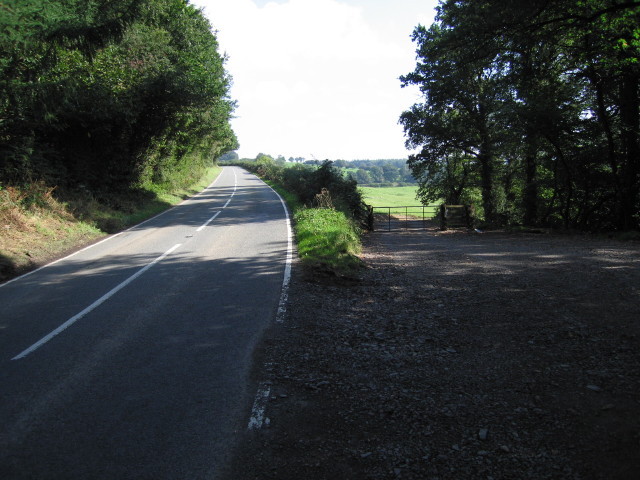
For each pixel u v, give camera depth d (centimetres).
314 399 414
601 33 1488
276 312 676
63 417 382
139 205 2316
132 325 622
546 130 1881
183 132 3195
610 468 300
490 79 2541
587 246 1315
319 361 501
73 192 1862
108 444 343
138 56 2145
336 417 381
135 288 826
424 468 308
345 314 672
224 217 2078
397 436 349
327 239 1218
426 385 437
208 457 326
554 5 1166
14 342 562
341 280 880
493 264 1052
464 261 1116
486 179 2886
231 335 582
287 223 1811
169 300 743
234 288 818
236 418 380
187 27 2767
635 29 1394
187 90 2280
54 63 1354
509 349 520
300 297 759
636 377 430
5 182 1496
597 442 330
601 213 1986
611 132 1806
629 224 1758
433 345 543
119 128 2239
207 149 5141
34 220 1374
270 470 311
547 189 2361
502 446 329
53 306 719
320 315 664
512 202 2750
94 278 914
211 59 2933
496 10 1129
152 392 428
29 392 429
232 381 452
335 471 308
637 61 1509
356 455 326
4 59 1214
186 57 2531
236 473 308
